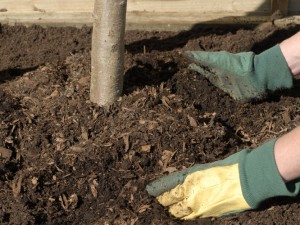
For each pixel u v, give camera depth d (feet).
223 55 4.82
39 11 5.87
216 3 5.82
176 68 5.11
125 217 4.13
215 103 4.89
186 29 5.71
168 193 4.12
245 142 4.63
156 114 4.51
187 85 4.93
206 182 3.98
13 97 4.75
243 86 4.82
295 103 4.93
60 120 4.56
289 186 3.86
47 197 4.24
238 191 3.90
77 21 5.74
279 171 3.78
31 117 4.58
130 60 5.01
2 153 4.40
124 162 4.32
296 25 5.66
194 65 4.99
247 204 3.91
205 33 5.65
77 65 4.98
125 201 4.21
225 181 3.94
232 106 4.91
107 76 4.45
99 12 4.24
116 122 4.48
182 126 4.43
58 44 5.50
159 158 4.34
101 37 4.32
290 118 4.79
